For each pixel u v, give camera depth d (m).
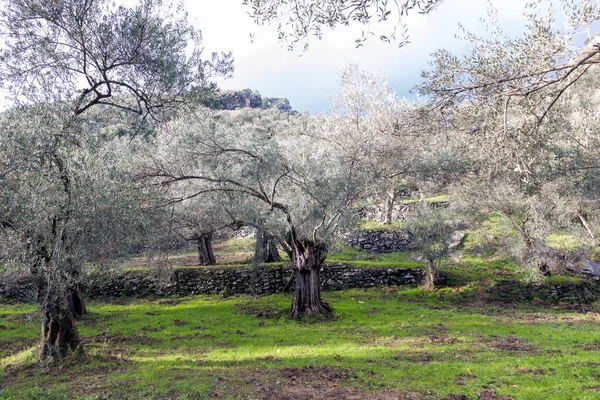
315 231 16.30
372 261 27.05
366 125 18.31
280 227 16.89
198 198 16.14
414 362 10.66
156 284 22.19
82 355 11.18
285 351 12.20
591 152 11.95
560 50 5.96
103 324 16.27
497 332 14.57
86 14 10.73
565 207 20.73
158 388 8.45
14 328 15.62
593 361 10.00
